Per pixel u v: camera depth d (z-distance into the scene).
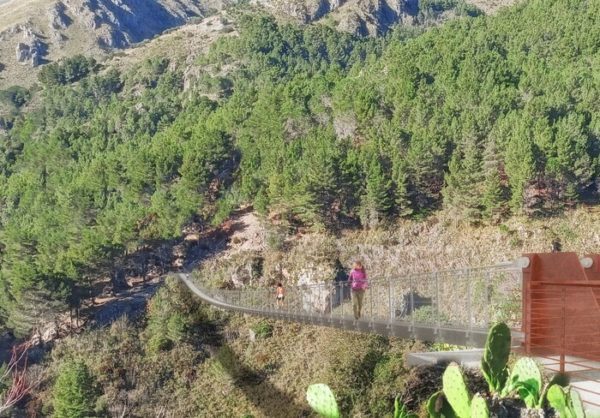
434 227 57.97
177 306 54.00
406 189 59.88
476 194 57.34
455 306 19.48
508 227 55.03
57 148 95.31
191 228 66.06
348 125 72.06
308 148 67.44
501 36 88.88
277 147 70.19
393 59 85.69
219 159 70.50
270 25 164.88
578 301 8.79
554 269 9.15
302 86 87.06
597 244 51.84
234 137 78.19
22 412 41.72
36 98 171.12
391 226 59.16
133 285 59.41
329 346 40.31
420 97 71.19
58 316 52.56
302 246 59.81
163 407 46.47
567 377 6.93
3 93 171.12
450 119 65.50
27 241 62.19
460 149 61.28
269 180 64.12
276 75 128.88
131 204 68.38
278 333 48.19
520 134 56.34
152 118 111.88
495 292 18.39
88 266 55.62
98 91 155.75
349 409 29.36
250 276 58.91
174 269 61.50
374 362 30.70
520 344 9.17
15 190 84.62
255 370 46.47
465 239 55.91
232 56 146.50
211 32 179.12
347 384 30.42
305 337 46.88
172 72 150.75
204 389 47.34
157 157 72.19
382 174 60.12
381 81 79.94
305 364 44.44
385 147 63.66
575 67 75.31
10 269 58.22
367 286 18.97
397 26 197.00
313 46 158.00
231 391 46.34
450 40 88.00
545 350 8.90
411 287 15.96
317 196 60.38
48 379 45.94
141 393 47.16
